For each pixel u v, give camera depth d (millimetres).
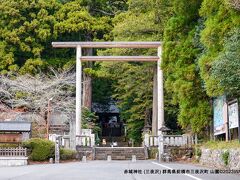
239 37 30312
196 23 46344
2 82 77875
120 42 60375
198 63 40281
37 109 75688
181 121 46031
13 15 81625
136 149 59781
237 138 37875
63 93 77062
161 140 53219
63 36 86500
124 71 72562
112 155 58531
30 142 48906
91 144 59375
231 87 30109
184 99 45594
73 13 84125
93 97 94812
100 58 62031
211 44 35844
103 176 25016
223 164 33969
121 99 88062
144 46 60812
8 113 73375
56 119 75312
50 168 34625
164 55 48219
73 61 84000
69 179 23031
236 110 35062
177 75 45438
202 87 43781
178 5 45531
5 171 31172
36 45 83312
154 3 63125
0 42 82062
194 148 49531
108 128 103875
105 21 85750
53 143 49812
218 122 42375
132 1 67625
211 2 36438
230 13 33906
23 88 75375
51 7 84750
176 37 47812
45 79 78750
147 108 74562
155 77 66375
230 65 29484
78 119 61406
